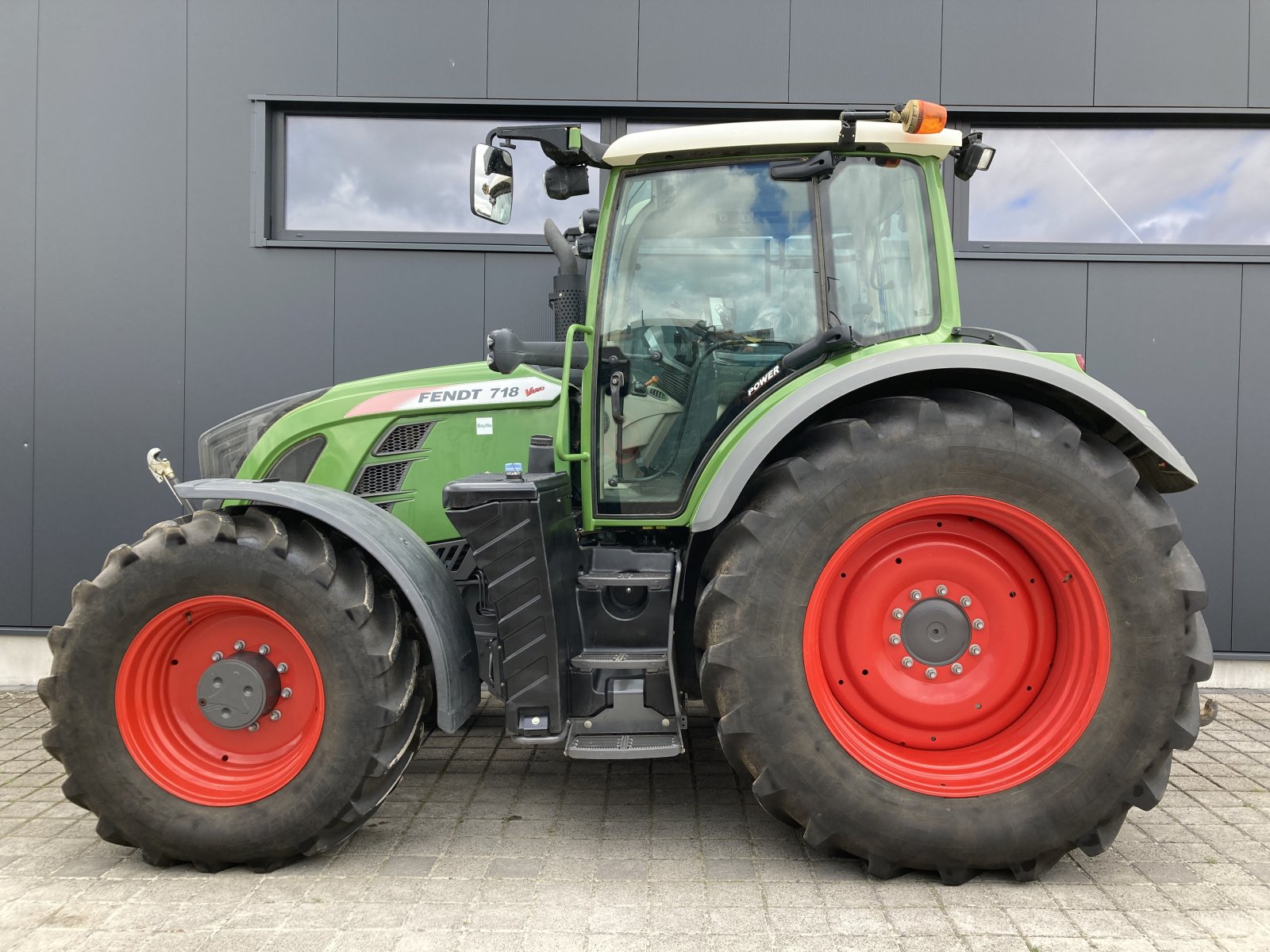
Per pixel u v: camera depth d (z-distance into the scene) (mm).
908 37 4355
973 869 2357
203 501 3396
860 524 2350
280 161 4559
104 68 4406
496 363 2732
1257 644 4387
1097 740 2301
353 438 3158
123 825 2424
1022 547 2445
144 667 2490
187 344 4453
